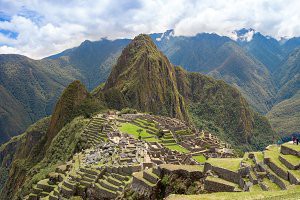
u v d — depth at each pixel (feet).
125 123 528.63
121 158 247.91
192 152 357.20
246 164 133.18
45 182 286.66
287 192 103.81
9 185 596.29
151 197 150.82
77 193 226.17
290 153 130.62
